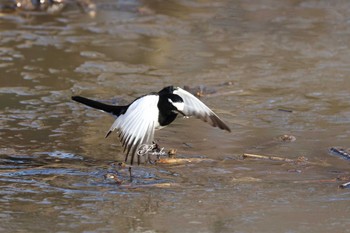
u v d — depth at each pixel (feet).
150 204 32.35
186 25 62.23
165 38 58.90
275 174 36.04
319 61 54.19
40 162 37.14
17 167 36.40
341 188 34.22
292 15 65.21
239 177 35.60
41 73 50.42
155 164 37.11
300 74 51.49
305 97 47.34
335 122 43.32
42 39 57.36
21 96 46.32
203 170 36.42
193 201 32.76
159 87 48.75
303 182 35.01
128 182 34.86
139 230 29.68
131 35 59.26
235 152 38.99
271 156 38.42
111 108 36.04
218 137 41.06
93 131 41.45
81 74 50.55
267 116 44.27
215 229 29.81
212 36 59.67
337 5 68.13
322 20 63.82
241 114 44.57
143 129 30.81
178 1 69.21
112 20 62.90
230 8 67.51
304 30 61.16
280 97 47.29
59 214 31.22
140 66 52.54
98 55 54.44
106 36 58.85
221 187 34.40
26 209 31.68
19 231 29.48
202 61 53.98
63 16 63.67
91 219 30.76
